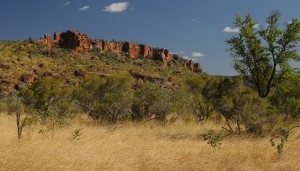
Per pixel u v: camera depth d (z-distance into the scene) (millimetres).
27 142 8352
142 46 136750
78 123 17391
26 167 6184
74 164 6574
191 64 136375
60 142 8789
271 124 13219
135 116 20438
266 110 13977
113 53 125625
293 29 16688
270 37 17047
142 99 20391
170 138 12625
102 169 6500
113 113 20547
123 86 24312
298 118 15086
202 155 7922
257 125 13188
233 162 7336
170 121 19844
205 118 20562
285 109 15258
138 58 130500
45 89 23906
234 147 8875
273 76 17828
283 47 17078
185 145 9148
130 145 9039
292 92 17922
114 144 8930
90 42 125062
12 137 9625
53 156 6938
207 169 6855
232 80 15570
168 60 134625
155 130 15047
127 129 14523
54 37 119812
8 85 60094
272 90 18891
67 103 20141
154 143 9492
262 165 7031
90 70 88625
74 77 76500
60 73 78062
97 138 10227
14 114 22875
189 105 21328
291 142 10102
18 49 95250
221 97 14891
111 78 24391
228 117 14117
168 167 6863
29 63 83750
